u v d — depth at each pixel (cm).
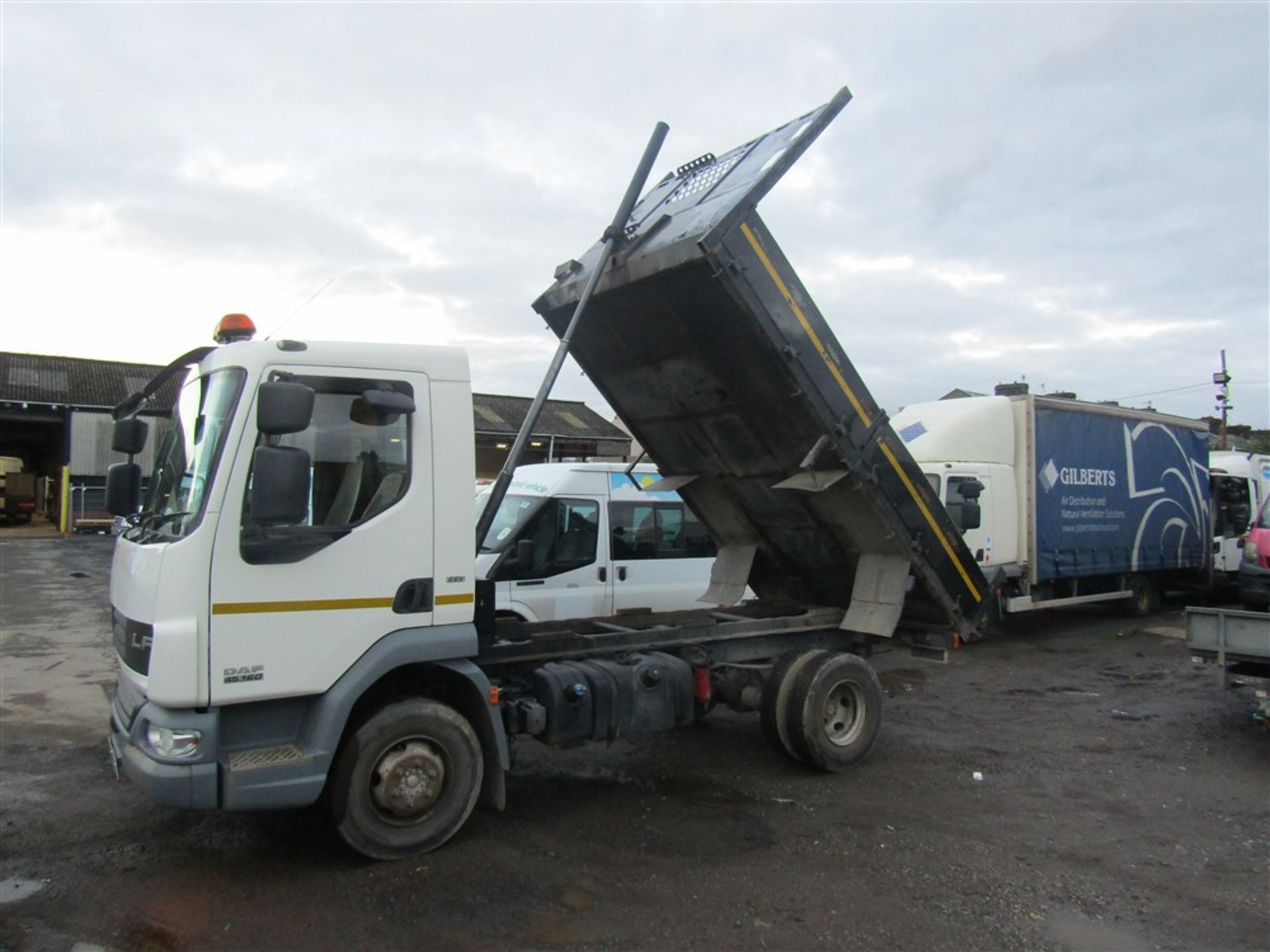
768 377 578
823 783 614
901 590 658
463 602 478
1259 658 689
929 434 1193
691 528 963
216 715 414
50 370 3553
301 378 441
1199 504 1545
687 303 566
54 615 1281
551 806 559
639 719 559
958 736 741
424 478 469
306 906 416
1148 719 796
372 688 484
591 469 902
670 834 513
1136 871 470
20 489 3347
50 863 461
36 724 721
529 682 548
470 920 405
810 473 629
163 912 409
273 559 424
